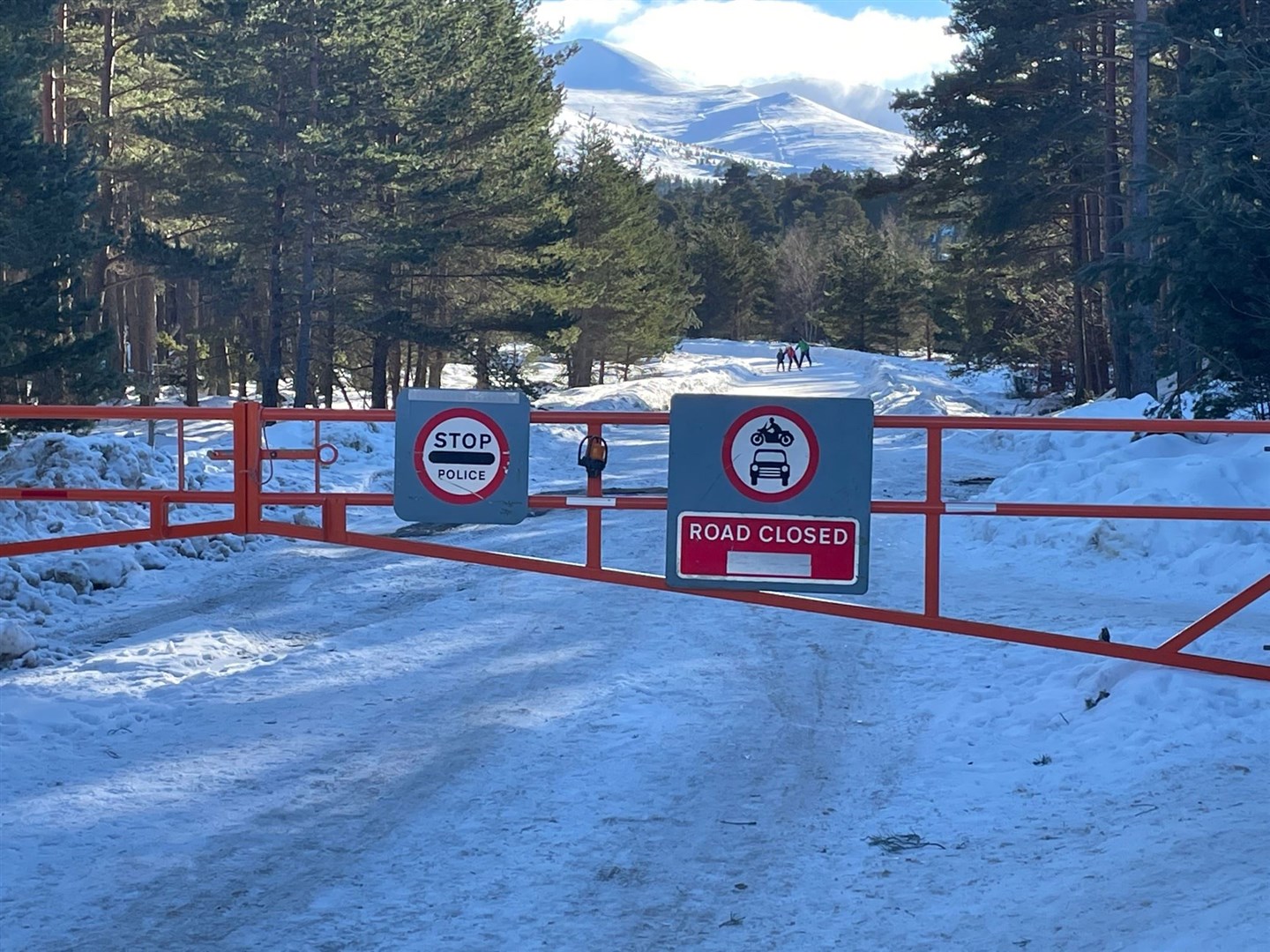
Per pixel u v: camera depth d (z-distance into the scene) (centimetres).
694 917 535
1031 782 690
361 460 2455
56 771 727
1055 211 4231
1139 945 469
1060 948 480
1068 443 2533
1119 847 580
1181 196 1980
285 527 771
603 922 530
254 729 816
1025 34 3441
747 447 750
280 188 3544
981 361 5481
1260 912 475
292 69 3541
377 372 4116
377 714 851
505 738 796
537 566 767
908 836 622
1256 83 1962
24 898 553
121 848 612
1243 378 2034
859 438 748
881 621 780
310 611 1210
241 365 4834
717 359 9431
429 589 1322
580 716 845
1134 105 2959
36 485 1592
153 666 973
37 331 2383
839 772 728
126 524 1574
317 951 503
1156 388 2920
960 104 3741
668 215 17425
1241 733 730
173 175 3953
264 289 3916
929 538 777
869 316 11750
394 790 700
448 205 3978
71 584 1289
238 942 511
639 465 2789
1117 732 747
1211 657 834
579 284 5297
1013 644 1006
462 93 3878
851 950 496
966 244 5297
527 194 4156
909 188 4341
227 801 680
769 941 509
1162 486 1478
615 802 680
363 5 3584
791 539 751
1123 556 1383
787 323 14238
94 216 4231
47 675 950
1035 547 1478
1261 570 1252
